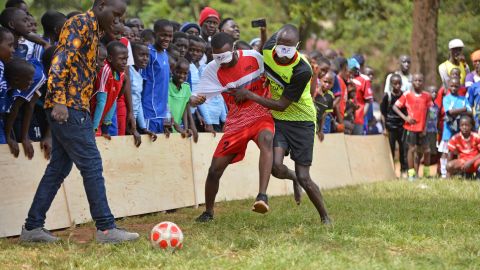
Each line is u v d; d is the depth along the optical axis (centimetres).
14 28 1336
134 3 4062
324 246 1151
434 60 2997
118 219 1477
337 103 2208
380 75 4397
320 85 2053
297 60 1284
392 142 2461
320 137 2095
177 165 1631
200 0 4103
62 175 1202
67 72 1117
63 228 1355
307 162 1346
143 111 1598
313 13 4116
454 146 2380
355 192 1936
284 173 1378
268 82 1342
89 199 1164
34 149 1309
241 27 4081
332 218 1424
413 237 1230
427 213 1520
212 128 1778
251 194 1845
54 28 1448
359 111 2458
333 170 2144
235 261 1050
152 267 1027
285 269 997
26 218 1223
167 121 1627
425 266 1027
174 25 2041
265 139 1315
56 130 1148
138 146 1531
